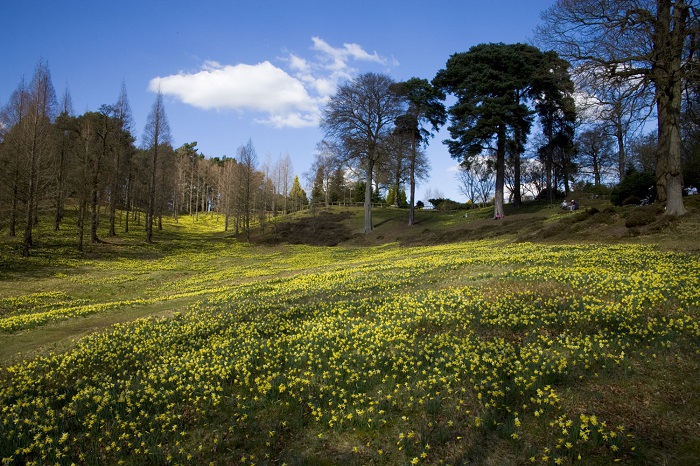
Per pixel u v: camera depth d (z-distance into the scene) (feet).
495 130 138.51
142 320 48.11
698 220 71.56
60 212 161.99
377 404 22.06
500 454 17.43
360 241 163.32
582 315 31.45
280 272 96.17
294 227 207.31
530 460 16.65
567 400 20.65
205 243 171.53
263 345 32.81
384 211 230.27
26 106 116.78
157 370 29.78
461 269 60.18
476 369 24.79
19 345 41.60
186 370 29.07
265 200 227.81
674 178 76.54
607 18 74.95
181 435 20.83
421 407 21.47
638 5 71.97
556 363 23.99
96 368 31.81
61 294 72.64
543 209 151.33
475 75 141.08
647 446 16.93
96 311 56.44
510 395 21.63
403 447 18.34
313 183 290.56
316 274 80.59
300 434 20.48
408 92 167.94
